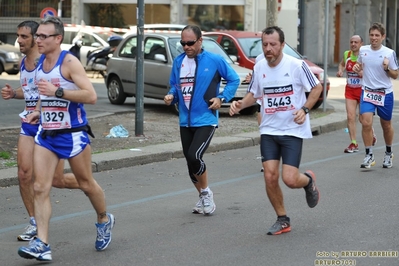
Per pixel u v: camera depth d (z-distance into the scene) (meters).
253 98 10.94
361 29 63.38
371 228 11.13
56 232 11.20
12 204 13.25
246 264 9.30
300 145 10.69
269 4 30.16
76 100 9.27
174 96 12.22
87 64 40.69
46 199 9.37
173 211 12.64
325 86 27.78
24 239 10.70
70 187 10.26
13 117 24.22
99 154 17.69
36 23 10.43
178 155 18.73
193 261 9.48
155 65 26.45
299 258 9.56
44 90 9.20
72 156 9.46
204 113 11.98
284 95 10.60
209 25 49.09
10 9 52.66
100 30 42.44
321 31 55.66
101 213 9.98
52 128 9.34
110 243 10.48
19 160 10.57
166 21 49.53
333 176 15.86
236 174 16.39
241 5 48.56
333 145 21.06
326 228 11.17
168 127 23.05
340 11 61.44
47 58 9.40
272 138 10.73
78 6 50.66
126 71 27.61
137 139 20.52
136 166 17.50
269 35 10.49
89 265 9.39
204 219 11.96
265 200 13.48
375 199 13.32
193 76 11.97
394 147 20.39
